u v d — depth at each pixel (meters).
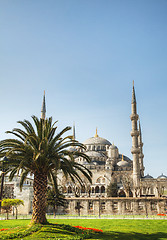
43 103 99.56
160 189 96.75
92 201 71.00
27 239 22.97
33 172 31.73
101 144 145.75
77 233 27.12
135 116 99.75
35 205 28.91
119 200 68.75
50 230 26.05
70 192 109.62
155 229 34.94
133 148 97.31
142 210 66.06
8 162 29.00
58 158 28.72
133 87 104.75
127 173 115.31
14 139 30.02
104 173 112.94
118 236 28.80
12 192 84.44
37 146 30.28
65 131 31.73
